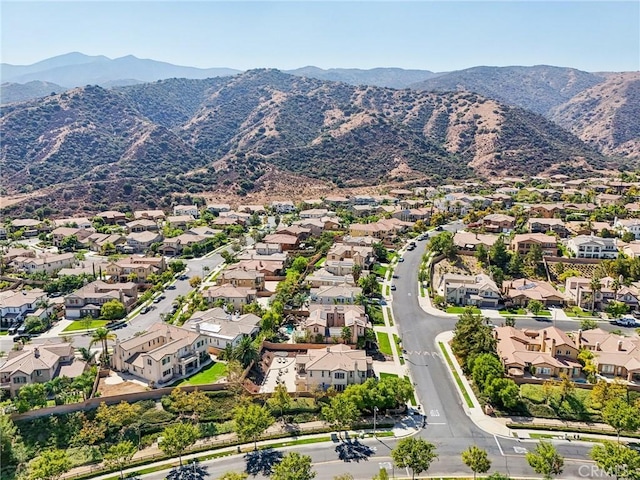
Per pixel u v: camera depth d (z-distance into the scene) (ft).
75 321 491.31
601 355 386.52
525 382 372.17
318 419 335.47
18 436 307.17
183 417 335.88
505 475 280.31
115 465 292.40
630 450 271.49
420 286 572.92
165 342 405.80
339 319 457.68
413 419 332.80
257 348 404.16
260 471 285.02
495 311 507.30
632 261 552.00
